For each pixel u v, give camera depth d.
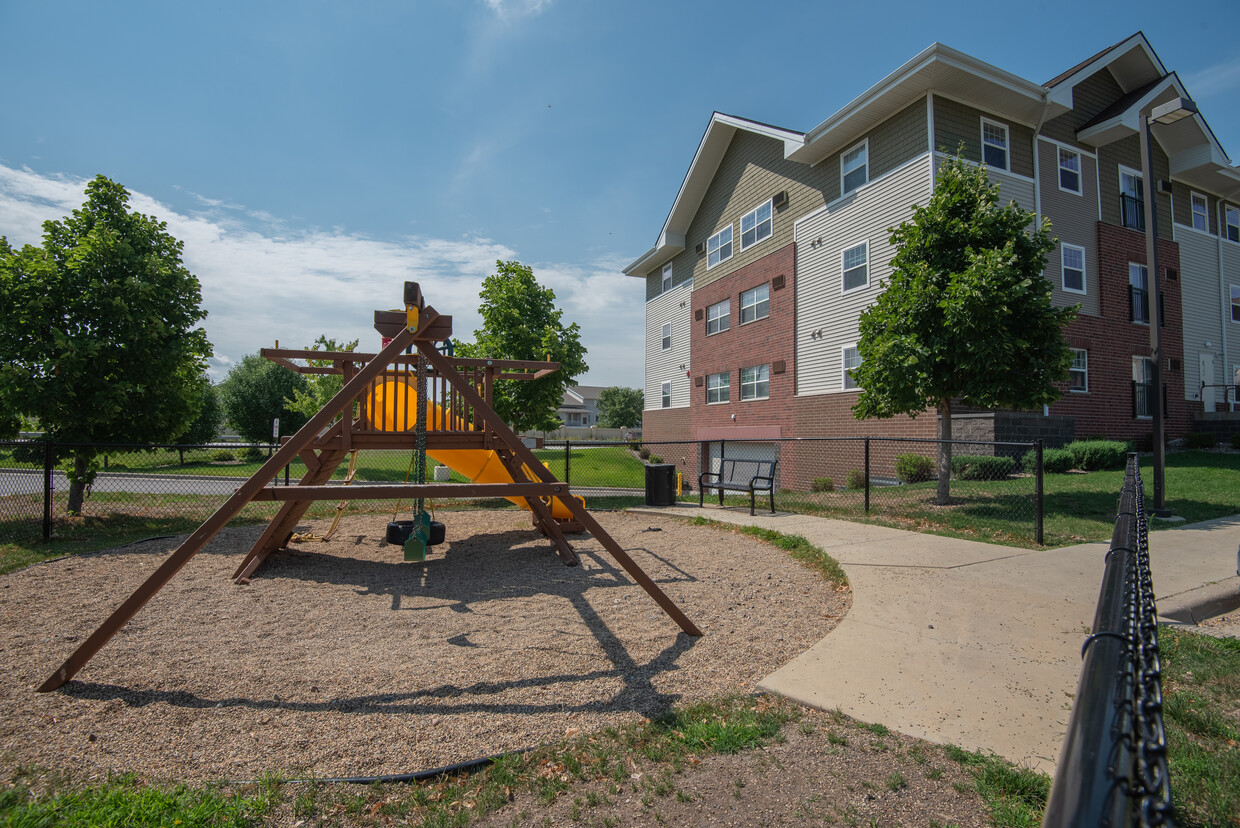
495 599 5.21
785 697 3.26
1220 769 2.52
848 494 12.19
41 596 5.13
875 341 9.88
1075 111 17.16
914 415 10.44
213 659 3.84
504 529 8.72
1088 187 17.27
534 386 14.22
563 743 2.85
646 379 30.27
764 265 20.80
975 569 5.62
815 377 18.48
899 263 10.09
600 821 2.31
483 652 3.98
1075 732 0.97
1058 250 16.41
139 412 9.16
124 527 8.66
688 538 7.82
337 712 3.16
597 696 3.35
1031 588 5.03
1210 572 5.44
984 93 14.92
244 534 8.09
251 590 5.47
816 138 17.12
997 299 8.66
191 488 14.29
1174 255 19.30
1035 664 3.60
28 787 2.46
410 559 5.10
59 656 3.86
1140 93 17.09
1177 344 19.02
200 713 3.14
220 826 2.21
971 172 10.14
